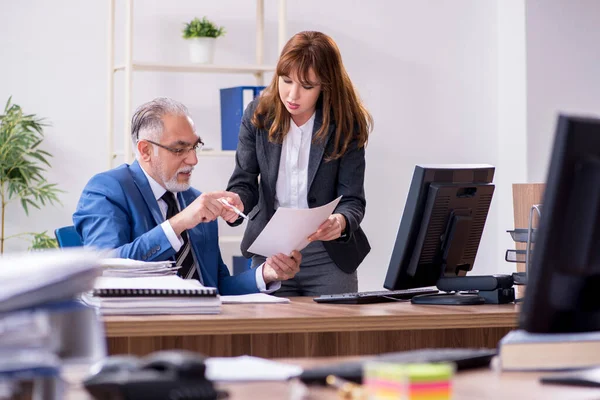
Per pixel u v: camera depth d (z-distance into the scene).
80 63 4.47
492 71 5.14
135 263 2.34
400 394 0.98
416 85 5.03
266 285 2.78
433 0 5.04
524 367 1.32
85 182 4.48
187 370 1.07
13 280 1.13
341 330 2.03
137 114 2.91
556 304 1.29
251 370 1.29
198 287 2.15
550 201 1.26
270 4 4.76
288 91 3.00
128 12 4.16
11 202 4.38
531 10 4.99
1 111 4.36
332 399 1.11
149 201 2.85
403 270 2.48
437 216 2.47
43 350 1.10
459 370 1.33
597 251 1.30
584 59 5.07
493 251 5.18
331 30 4.89
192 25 4.36
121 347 1.88
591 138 1.27
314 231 2.60
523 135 5.00
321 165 3.11
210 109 4.68
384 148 4.98
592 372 1.28
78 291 1.18
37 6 4.41
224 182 4.69
